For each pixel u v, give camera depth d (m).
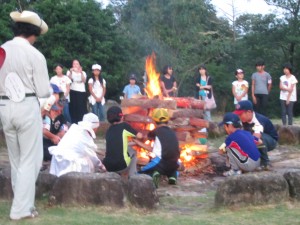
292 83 11.12
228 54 26.86
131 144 6.05
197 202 5.12
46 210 4.50
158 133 5.85
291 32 25.36
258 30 26.34
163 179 6.19
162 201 5.13
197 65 24.25
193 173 6.60
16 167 4.38
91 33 19.78
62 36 19.08
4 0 20.16
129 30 23.64
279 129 9.05
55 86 6.38
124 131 5.74
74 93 10.49
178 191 5.66
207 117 10.71
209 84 10.76
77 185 4.55
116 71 20.81
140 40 23.31
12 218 4.20
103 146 8.57
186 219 4.29
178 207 4.91
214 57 26.28
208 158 7.01
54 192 4.62
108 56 19.98
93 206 4.52
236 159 6.07
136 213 4.45
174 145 5.84
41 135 4.43
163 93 9.38
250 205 4.57
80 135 5.46
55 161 5.41
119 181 4.55
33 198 4.32
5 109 4.25
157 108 6.33
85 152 5.45
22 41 4.34
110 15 20.98
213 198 5.27
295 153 8.16
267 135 6.75
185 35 24.30
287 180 4.79
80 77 10.56
